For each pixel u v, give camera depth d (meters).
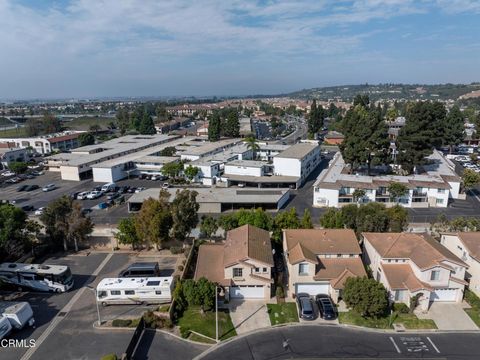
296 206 84.62
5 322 38.62
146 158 119.69
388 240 51.50
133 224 59.62
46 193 97.19
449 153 139.38
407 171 102.06
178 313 43.38
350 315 43.19
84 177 113.12
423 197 83.88
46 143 152.25
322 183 85.44
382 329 40.94
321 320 42.50
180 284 45.09
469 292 46.59
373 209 60.53
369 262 52.09
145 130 193.00
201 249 53.22
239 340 39.25
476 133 151.62
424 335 39.91
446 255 45.31
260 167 103.56
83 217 60.03
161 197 61.50
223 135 174.25
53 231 59.22
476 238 51.44
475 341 38.97
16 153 132.12
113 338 39.12
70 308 44.75
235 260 45.62
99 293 44.69
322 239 51.69
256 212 62.03
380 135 98.19
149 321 40.97
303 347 38.06
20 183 108.12
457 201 87.56
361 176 91.00
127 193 96.00
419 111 99.31
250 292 46.66
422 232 64.81
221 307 44.97
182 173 108.00
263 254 47.78
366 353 37.16
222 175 106.06
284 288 49.38
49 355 36.59
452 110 136.88
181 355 36.81
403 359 36.31
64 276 48.28
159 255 59.31
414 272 45.66
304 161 107.62
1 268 49.09
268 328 41.22
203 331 40.31
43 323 41.78
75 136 167.38
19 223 56.72
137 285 45.16
